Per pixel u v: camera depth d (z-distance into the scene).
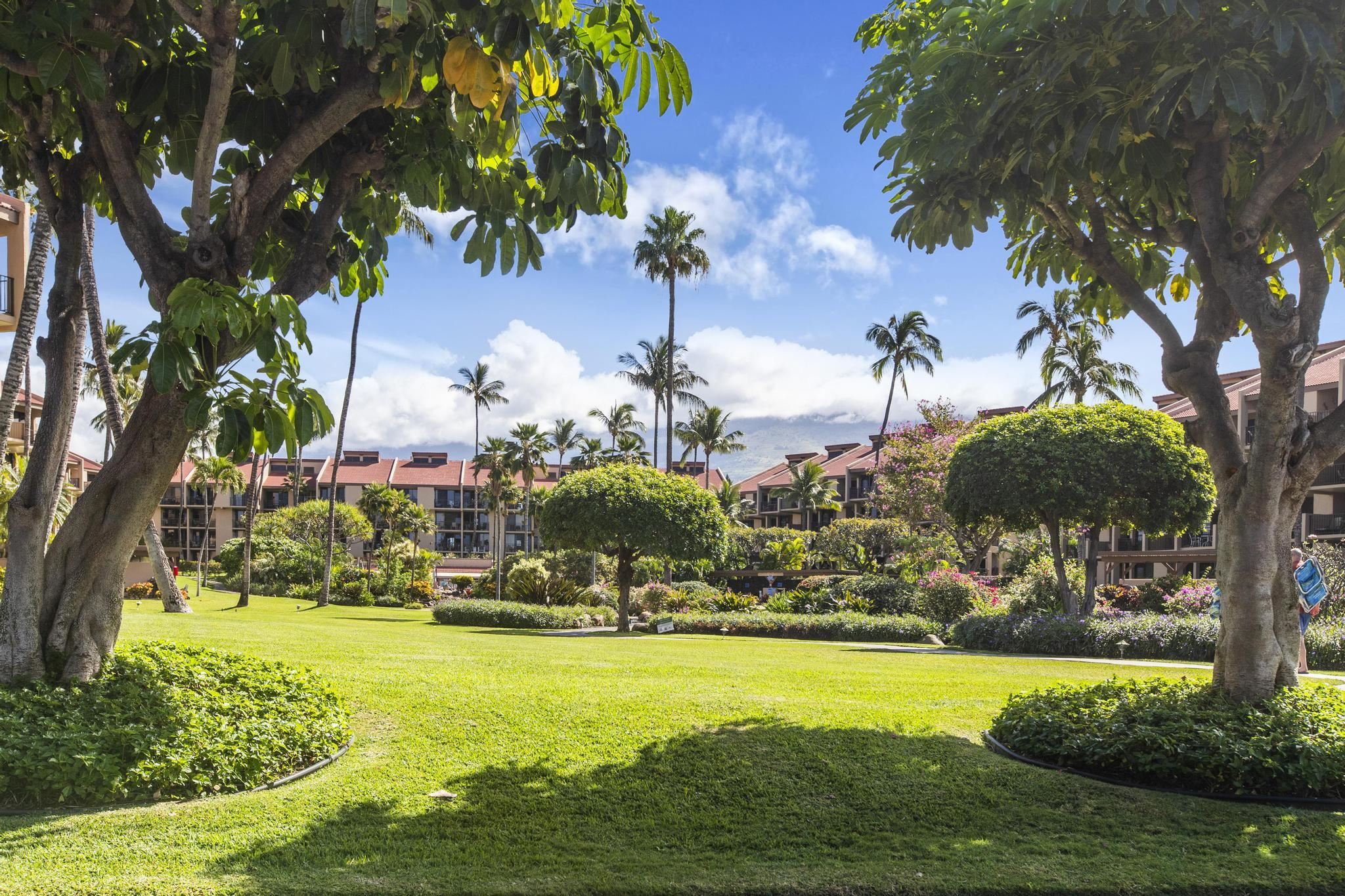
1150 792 5.95
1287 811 5.62
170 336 5.09
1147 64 6.04
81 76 5.15
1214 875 4.75
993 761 6.64
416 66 5.52
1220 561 7.17
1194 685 7.66
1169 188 7.19
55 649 6.26
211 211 7.35
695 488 26.45
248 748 5.84
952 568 27.47
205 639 13.55
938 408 38.34
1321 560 20.06
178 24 6.30
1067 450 19.78
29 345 10.38
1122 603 26.30
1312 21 5.20
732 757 6.54
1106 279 7.90
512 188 6.70
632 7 5.49
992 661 14.13
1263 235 7.40
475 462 60.06
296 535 59.81
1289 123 6.41
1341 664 13.76
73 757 5.11
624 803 5.73
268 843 4.83
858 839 5.25
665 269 52.28
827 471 75.31
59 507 20.03
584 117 5.63
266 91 6.49
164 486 6.56
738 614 26.17
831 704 8.45
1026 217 7.56
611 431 67.31
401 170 6.71
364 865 4.64
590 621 28.02
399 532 59.91
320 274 6.71
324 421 5.59
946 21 6.50
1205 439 7.19
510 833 5.20
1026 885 4.60
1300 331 6.80
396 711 7.66
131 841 4.70
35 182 6.61
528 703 7.98
